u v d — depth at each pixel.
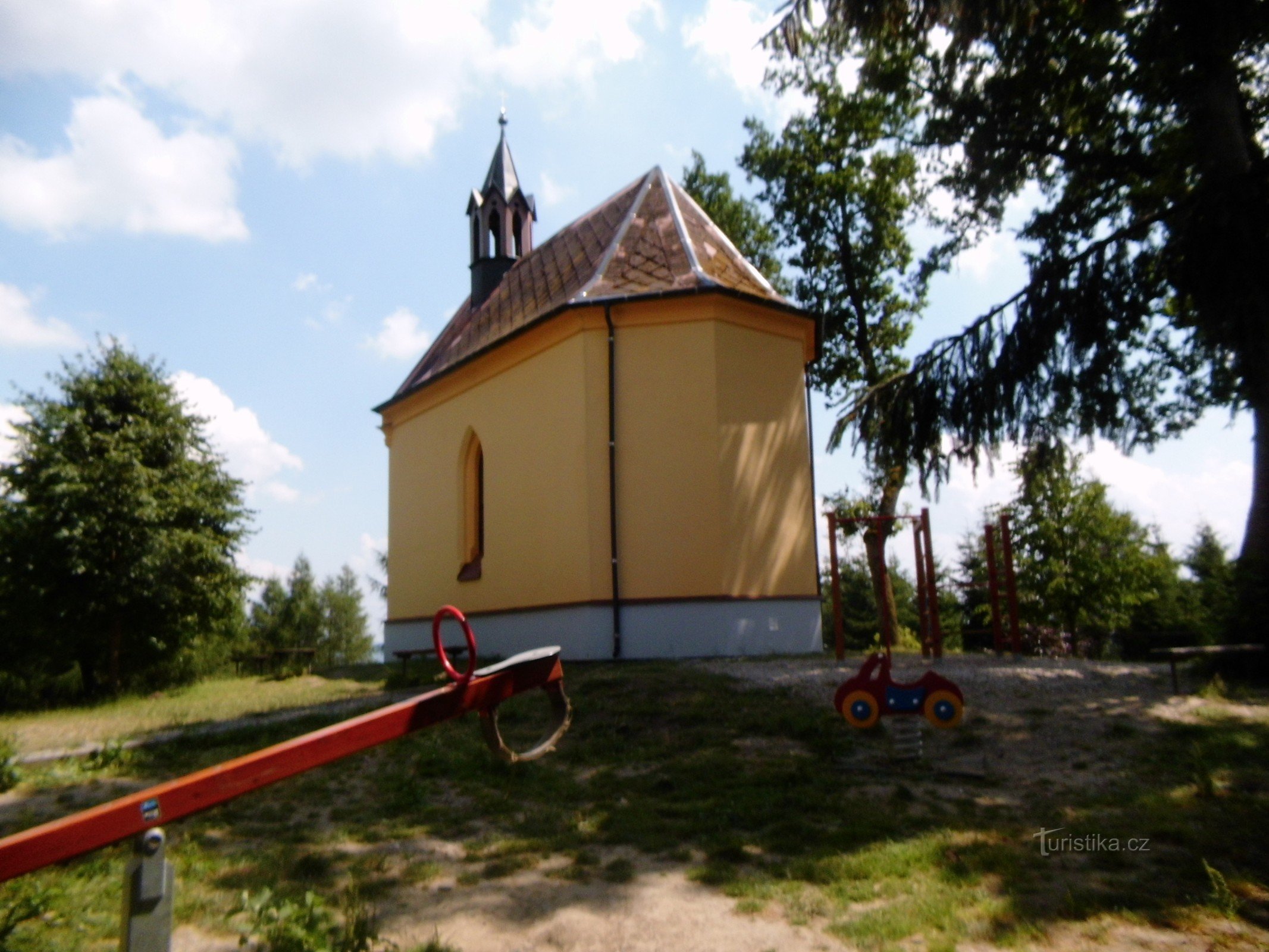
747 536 15.39
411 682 14.79
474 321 21.77
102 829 2.75
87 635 16.78
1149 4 10.59
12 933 4.27
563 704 4.02
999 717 8.66
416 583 20.59
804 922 4.39
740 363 15.79
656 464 15.29
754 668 11.98
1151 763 7.05
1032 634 27.42
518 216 24.27
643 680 11.09
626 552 15.12
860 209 23.73
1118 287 11.50
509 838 5.93
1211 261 9.95
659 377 15.51
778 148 23.73
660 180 19.05
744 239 29.34
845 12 11.43
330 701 13.05
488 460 18.12
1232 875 4.70
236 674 21.33
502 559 17.45
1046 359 11.91
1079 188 14.76
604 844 5.77
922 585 13.26
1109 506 27.14
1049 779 6.88
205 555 17.30
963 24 11.43
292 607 55.66
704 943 4.19
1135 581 27.00
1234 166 11.74
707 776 7.26
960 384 12.57
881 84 15.09
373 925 4.40
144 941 2.81
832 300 24.22
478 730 9.19
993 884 4.75
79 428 16.61
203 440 18.47
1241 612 10.75
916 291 18.58
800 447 16.45
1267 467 11.19
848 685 7.76
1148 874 4.81
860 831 5.69
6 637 16.77
